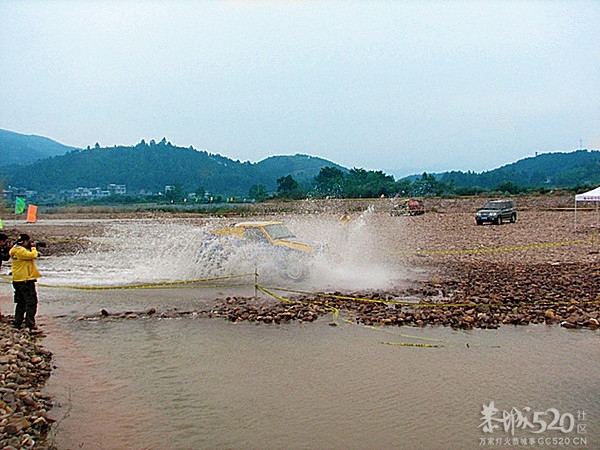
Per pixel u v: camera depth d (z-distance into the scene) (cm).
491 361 859
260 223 1694
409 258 2028
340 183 10056
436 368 829
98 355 899
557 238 2697
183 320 1115
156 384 772
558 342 955
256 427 641
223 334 1009
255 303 1246
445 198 6981
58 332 1038
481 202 6197
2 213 7469
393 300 1266
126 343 962
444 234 3028
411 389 750
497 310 1162
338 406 698
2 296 1434
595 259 1934
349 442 606
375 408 691
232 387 760
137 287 1480
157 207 8588
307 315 1121
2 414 642
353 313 1151
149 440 611
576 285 1419
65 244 2756
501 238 2756
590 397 723
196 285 1502
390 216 4850
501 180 17800
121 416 671
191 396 730
